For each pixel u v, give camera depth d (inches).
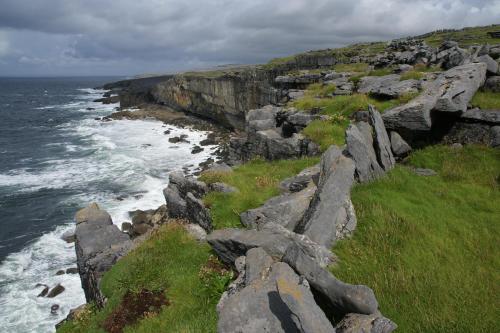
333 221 461.1
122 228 1248.8
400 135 713.0
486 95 755.4
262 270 392.2
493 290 391.5
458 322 355.6
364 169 568.4
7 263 1133.1
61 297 965.8
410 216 488.7
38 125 3619.6
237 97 2992.1
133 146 2571.4
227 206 628.4
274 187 666.2
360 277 407.8
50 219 1444.4
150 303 481.4
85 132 3171.8
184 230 649.6
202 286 485.4
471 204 538.9
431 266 418.0
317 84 1441.9
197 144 2610.7
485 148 654.5
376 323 307.1
